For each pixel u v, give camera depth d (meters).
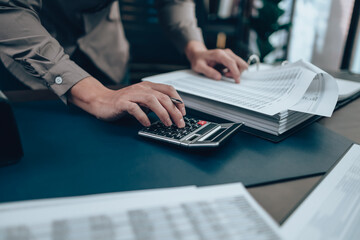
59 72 0.54
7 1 0.53
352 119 0.56
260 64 0.90
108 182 0.32
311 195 0.31
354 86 0.71
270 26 2.30
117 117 0.49
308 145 0.44
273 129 0.47
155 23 1.47
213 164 0.37
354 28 1.86
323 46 2.25
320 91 0.55
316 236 0.24
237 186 0.30
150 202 0.26
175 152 0.40
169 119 0.45
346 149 0.43
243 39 2.48
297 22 2.52
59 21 0.90
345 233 0.25
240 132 0.48
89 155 0.38
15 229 0.21
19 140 0.35
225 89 0.59
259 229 0.24
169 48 1.51
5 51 0.55
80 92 0.54
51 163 0.36
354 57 1.89
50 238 0.21
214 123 0.47
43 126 0.48
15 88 0.88
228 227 0.24
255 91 0.57
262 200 0.30
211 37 2.34
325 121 0.55
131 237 0.22
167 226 0.23
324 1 2.20
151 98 0.46
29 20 0.56
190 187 0.29
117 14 1.08
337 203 0.29
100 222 0.23
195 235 0.23
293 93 0.52
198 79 0.68
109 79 1.11
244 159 0.39
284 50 2.66
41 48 0.54
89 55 1.01
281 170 0.36
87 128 0.48
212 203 0.27
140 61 1.51
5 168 0.34
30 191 0.30
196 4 1.56
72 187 0.31
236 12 2.40
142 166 0.36
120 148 0.41
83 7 0.92
